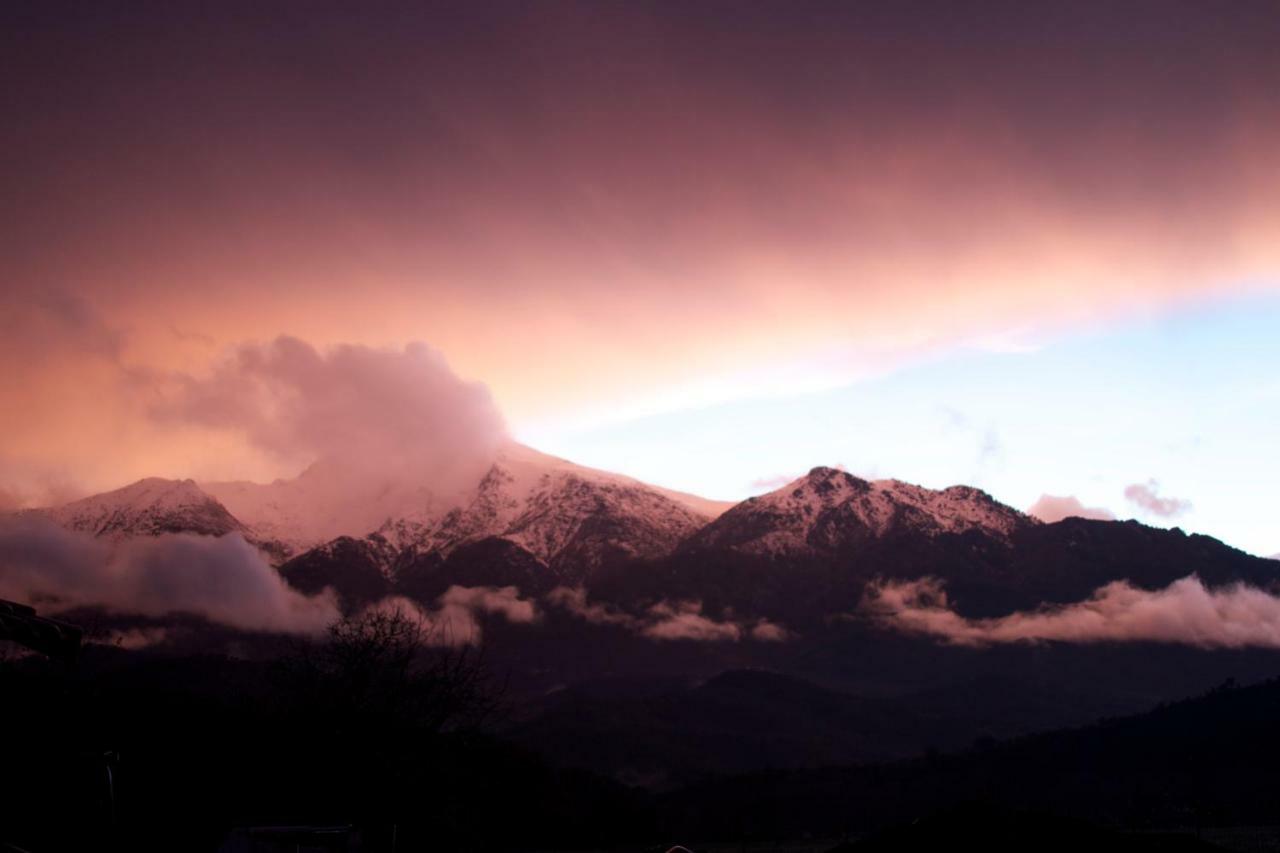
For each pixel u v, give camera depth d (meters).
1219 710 156.75
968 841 46.31
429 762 38.47
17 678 38.38
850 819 143.12
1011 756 162.50
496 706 39.88
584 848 90.50
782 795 154.00
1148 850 47.28
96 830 30.77
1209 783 133.75
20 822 30.11
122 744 37.56
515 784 90.25
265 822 35.91
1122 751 150.12
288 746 37.56
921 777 160.38
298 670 39.06
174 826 34.56
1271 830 105.06
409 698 38.34
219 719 40.53
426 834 40.91
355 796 37.06
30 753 33.06
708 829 133.12
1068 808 133.50
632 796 121.06
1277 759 133.38
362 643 38.41
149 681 57.06
